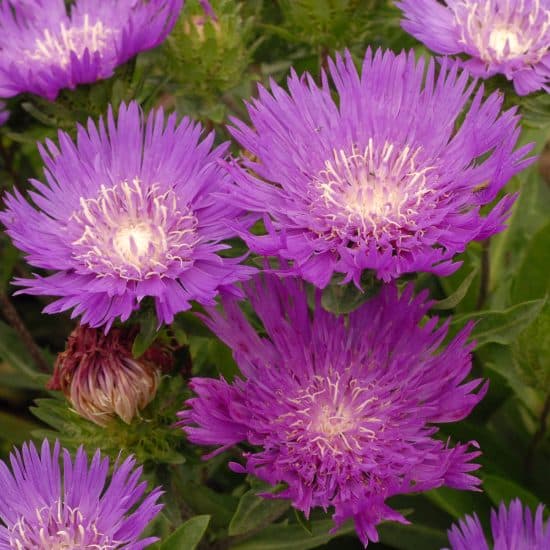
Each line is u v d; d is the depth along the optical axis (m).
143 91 0.55
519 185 0.58
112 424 0.49
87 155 0.49
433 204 0.47
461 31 0.53
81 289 0.47
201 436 0.46
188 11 0.54
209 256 0.47
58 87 0.51
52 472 0.46
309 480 0.46
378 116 0.48
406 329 0.48
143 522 0.45
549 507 0.56
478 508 0.53
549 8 0.53
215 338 0.52
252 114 0.48
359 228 0.47
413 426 0.47
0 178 0.57
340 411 0.47
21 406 0.64
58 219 0.49
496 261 0.59
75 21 0.56
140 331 0.48
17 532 0.46
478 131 0.47
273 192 0.47
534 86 0.51
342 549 0.56
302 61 0.59
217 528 0.53
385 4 0.58
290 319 0.48
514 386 0.55
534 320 0.52
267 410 0.47
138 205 0.48
